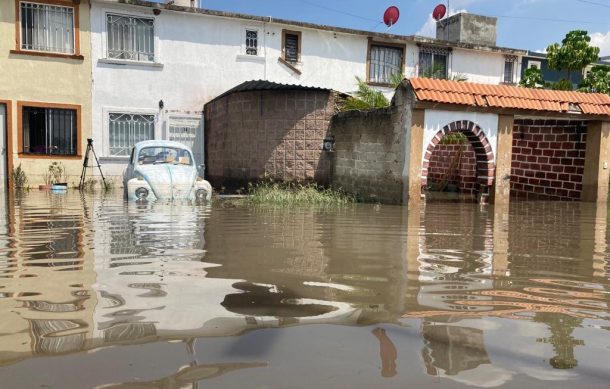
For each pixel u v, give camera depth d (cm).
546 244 566
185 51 1669
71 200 1052
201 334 246
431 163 1667
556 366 213
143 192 990
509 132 1157
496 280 380
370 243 547
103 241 528
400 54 1986
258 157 1461
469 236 621
